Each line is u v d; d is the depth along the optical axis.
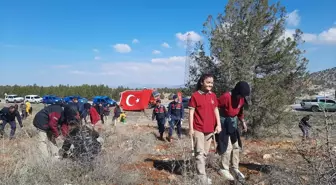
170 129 12.21
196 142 5.37
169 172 6.10
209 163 6.13
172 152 8.35
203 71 13.93
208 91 5.48
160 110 12.51
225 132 5.60
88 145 5.95
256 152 8.53
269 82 12.59
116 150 6.64
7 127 14.74
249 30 13.19
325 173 4.02
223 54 12.83
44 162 5.62
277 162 6.38
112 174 5.45
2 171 5.27
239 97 5.54
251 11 13.55
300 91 12.55
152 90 41.88
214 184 5.25
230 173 5.80
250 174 5.85
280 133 12.92
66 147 6.40
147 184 5.40
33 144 6.64
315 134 4.45
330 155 4.02
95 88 87.50
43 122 6.57
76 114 6.45
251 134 13.01
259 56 13.16
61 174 5.37
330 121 4.12
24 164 5.59
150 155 7.86
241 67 12.97
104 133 7.69
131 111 40.75
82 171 5.66
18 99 66.56
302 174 4.72
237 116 5.87
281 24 13.41
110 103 50.84
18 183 4.89
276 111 12.68
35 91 89.75
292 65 13.03
